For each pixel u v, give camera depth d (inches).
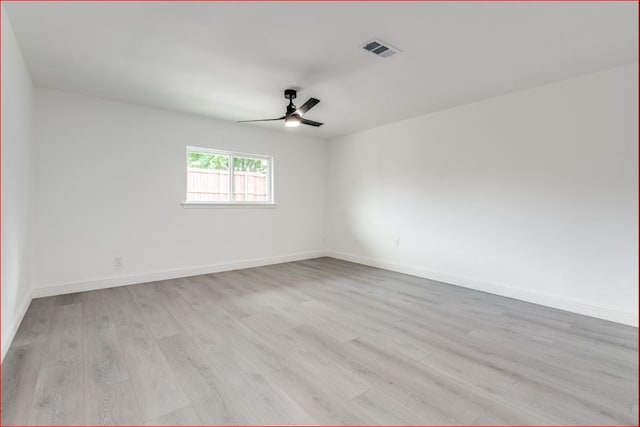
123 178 147.0
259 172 200.7
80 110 135.6
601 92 110.7
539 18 79.9
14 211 91.5
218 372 74.3
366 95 136.7
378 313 114.9
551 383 70.8
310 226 224.8
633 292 105.3
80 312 112.1
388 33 87.2
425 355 83.5
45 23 82.9
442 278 160.4
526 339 93.7
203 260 174.1
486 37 89.2
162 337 92.8
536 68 109.1
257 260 196.5
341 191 221.0
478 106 144.6
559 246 121.3
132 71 112.5
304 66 108.2
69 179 133.7
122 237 147.3
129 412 59.8
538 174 126.4
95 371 73.8
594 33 86.6
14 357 79.9
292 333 96.8
